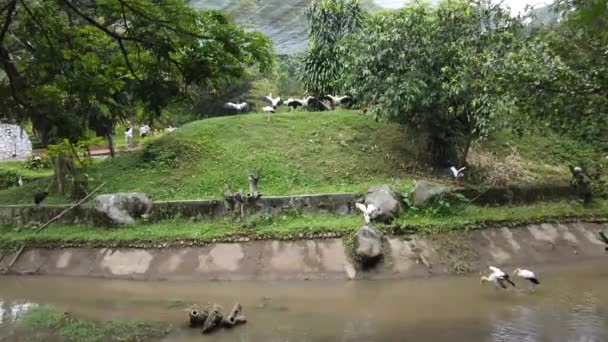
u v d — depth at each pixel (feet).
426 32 61.00
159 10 23.41
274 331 35.47
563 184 64.49
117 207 57.06
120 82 26.00
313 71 88.28
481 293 42.55
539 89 30.55
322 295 43.16
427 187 56.34
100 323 37.58
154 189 64.23
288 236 51.06
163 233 53.26
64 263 52.90
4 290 47.91
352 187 61.67
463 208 55.98
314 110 89.81
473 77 54.54
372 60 62.49
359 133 75.20
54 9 26.86
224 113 107.76
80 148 31.22
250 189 58.08
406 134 73.67
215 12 25.34
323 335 34.45
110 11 24.09
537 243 52.90
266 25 82.07
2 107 24.66
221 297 43.45
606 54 29.12
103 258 52.39
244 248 50.85
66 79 24.97
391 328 35.37
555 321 35.88
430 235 51.13
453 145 67.36
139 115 31.73
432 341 32.94
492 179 66.39
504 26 59.16
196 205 56.85
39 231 57.88
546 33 39.19
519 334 33.71
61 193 66.49
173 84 25.85
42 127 24.34
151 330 35.86
